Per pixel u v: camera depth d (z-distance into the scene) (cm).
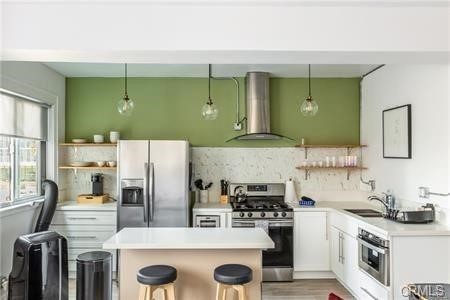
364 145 493
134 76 508
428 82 346
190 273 294
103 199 480
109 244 262
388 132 421
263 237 288
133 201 446
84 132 510
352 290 382
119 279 293
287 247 442
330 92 515
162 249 289
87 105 511
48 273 333
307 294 397
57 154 479
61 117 494
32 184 443
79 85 510
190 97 513
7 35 257
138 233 302
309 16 262
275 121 515
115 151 511
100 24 260
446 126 320
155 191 436
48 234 345
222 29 262
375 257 325
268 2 256
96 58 283
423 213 330
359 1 254
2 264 360
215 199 509
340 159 496
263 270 438
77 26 260
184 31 262
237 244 267
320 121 515
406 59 286
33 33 258
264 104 484
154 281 250
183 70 473
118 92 512
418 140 363
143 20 261
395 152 405
